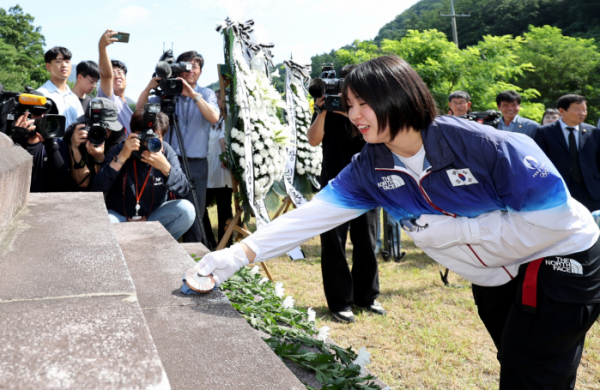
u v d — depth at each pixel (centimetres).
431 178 170
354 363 204
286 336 205
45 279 131
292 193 478
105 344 92
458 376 289
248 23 414
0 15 5644
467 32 5997
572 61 3650
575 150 535
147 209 374
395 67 156
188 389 120
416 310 402
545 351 166
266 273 453
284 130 436
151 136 352
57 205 239
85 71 494
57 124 332
